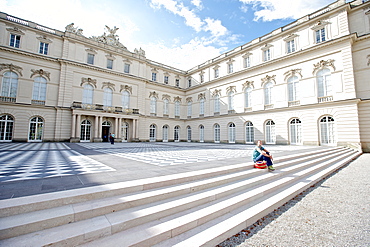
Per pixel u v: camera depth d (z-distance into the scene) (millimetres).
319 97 18234
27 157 8492
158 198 3391
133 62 29906
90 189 3230
